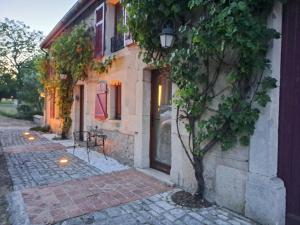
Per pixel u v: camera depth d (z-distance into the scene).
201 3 3.05
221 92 3.28
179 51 3.41
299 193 2.68
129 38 5.05
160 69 4.52
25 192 3.76
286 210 2.79
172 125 4.08
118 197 3.58
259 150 2.84
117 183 4.17
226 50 3.17
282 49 2.79
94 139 6.78
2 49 23.97
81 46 7.26
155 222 2.87
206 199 3.49
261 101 2.75
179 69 3.45
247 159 3.00
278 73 2.79
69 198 3.54
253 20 2.60
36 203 3.37
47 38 10.50
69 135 9.38
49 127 11.80
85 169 5.05
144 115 4.98
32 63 24.55
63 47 7.86
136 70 5.09
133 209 3.20
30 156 6.26
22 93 20.98
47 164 5.46
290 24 2.72
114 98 6.18
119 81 5.75
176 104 3.64
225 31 2.71
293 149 2.72
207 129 3.26
